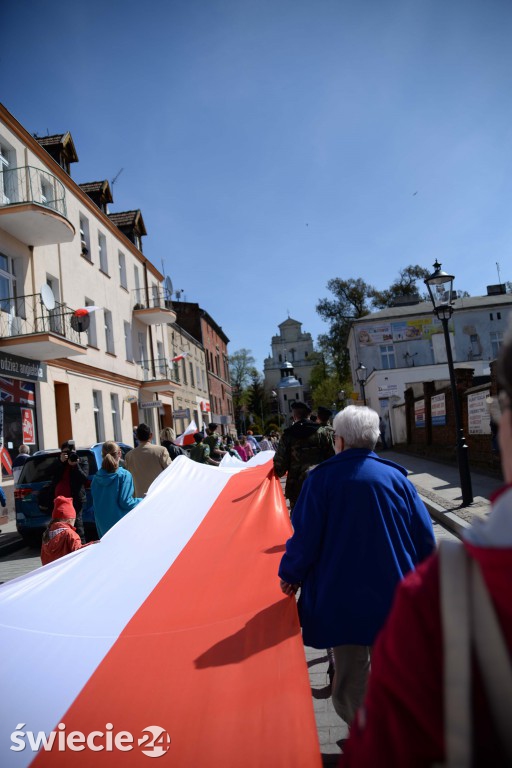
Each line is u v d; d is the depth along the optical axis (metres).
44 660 2.86
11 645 3.02
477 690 0.96
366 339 48.69
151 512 5.30
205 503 6.07
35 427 18.62
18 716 2.47
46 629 3.18
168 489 6.27
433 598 1.01
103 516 6.32
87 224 24.89
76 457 8.46
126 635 3.08
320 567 2.80
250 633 2.96
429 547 2.85
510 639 0.93
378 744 1.02
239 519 5.39
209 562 4.19
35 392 18.91
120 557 4.25
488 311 48.34
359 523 2.74
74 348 18.25
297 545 2.83
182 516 5.55
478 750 0.96
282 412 111.56
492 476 13.84
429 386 21.77
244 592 3.52
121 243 29.59
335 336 65.44
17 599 3.54
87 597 3.60
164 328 36.53
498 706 0.94
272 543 4.61
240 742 2.16
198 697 2.46
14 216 16.91
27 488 11.11
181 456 7.38
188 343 44.41
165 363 35.19
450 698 0.95
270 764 2.06
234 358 103.75
